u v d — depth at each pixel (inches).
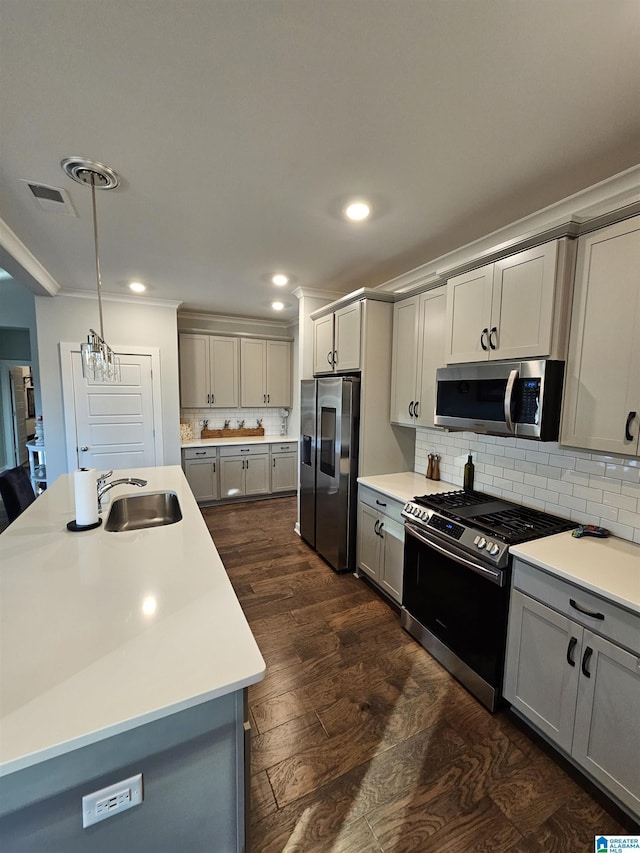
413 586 91.5
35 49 43.3
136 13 39.4
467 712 71.2
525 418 70.9
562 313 67.3
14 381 278.5
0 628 41.8
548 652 61.0
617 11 38.3
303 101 51.4
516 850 49.8
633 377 58.5
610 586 52.6
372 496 112.3
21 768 27.5
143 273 128.0
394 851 49.5
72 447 157.9
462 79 47.2
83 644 39.3
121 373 164.7
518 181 70.4
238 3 38.3
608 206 70.4
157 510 103.9
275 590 114.5
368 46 43.0
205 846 38.3
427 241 97.7
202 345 195.3
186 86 48.8
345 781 58.3
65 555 61.3
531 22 39.8
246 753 39.1
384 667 82.7
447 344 90.8
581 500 76.4
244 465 201.3
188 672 35.7
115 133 58.0
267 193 75.3
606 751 53.4
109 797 33.2
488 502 90.9
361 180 70.5
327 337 136.0
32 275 116.5
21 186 72.9
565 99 50.4
